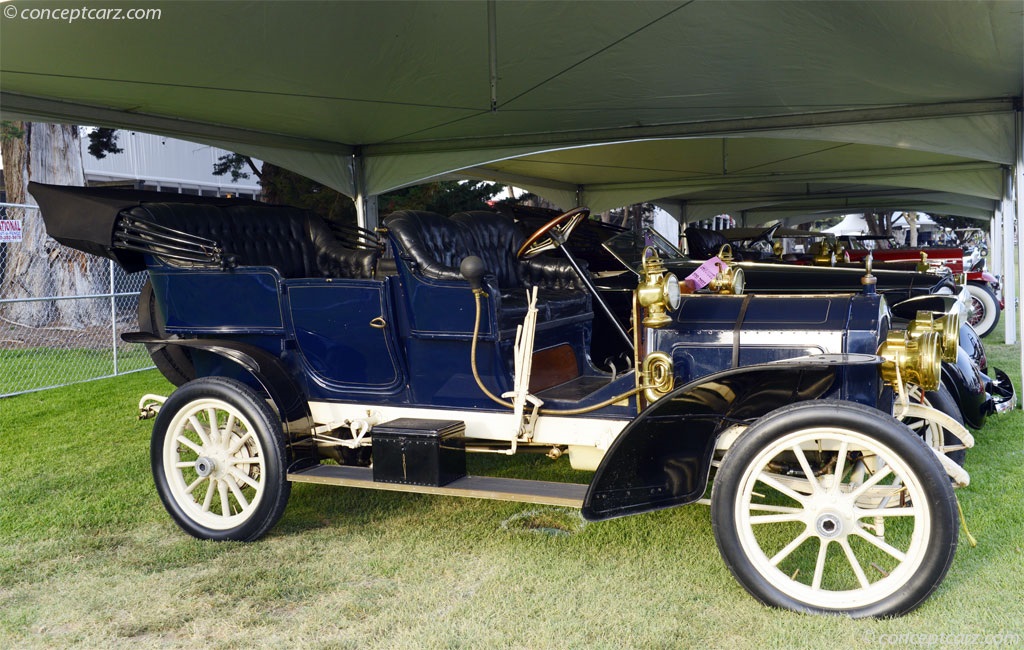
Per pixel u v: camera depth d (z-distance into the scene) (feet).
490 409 9.45
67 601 8.34
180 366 11.47
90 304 32.91
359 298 9.60
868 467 7.98
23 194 31.76
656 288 8.25
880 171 29.71
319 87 15.97
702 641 7.14
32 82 14.23
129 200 11.14
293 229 13.25
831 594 7.50
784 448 7.53
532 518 10.46
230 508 10.95
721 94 17.20
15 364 25.85
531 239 10.27
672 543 9.46
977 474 11.75
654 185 33.81
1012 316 25.23
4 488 12.28
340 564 9.13
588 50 14.44
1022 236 16.43
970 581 8.09
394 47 14.10
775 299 8.61
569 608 7.84
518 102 17.88
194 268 10.39
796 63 14.84
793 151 26.40
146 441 15.30
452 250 11.60
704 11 12.53
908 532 9.53
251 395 9.68
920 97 16.93
